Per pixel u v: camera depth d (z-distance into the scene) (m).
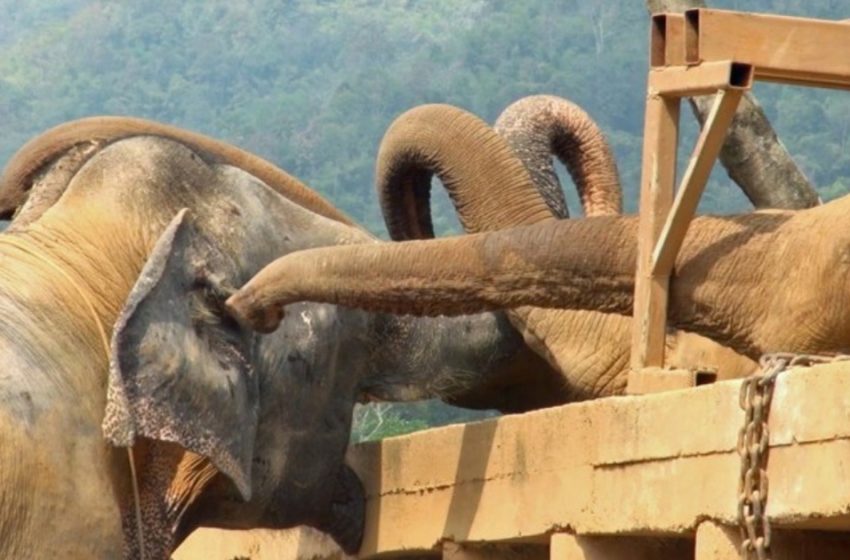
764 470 9.41
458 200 13.52
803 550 9.62
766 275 11.57
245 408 12.02
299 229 12.74
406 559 13.04
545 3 117.69
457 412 34.72
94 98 148.25
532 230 11.78
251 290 12.01
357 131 109.00
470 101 110.31
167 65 154.38
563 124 15.45
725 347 12.35
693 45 10.79
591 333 13.20
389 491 12.75
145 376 11.34
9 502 10.77
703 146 10.77
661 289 11.25
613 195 15.36
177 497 12.15
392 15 165.88
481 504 11.69
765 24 10.73
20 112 146.12
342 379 12.98
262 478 12.65
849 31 10.80
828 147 89.69
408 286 11.91
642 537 10.61
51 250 11.99
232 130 124.38
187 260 11.84
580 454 10.77
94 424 11.37
